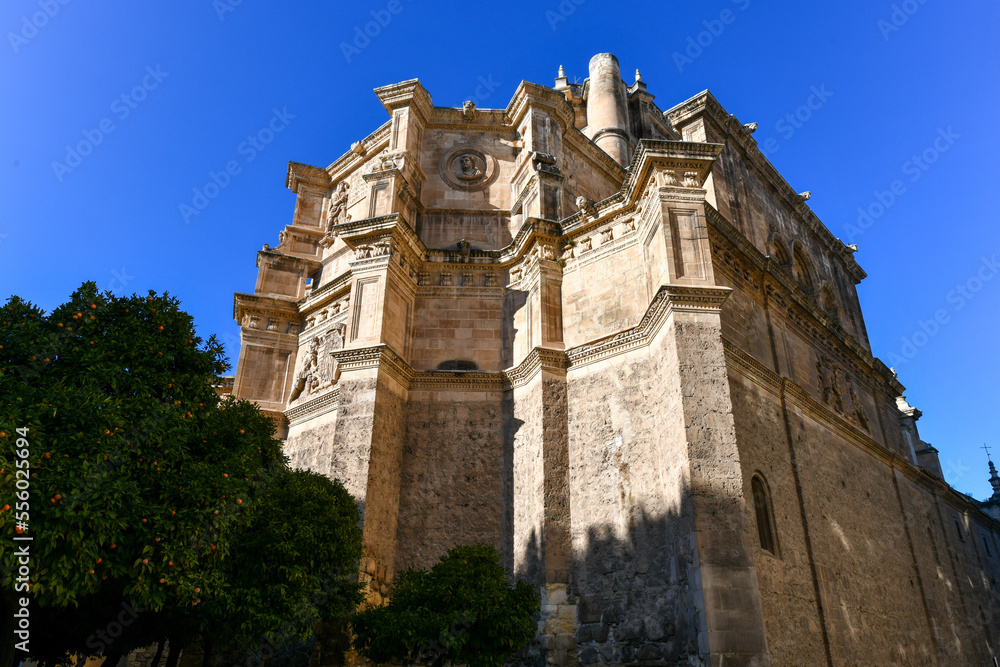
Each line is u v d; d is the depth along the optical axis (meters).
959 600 27.39
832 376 24.72
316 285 28.62
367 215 25.28
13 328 11.84
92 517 10.45
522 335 22.67
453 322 23.55
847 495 21.66
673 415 16.83
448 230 26.30
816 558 17.86
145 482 11.77
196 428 13.29
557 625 17.03
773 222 27.81
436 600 14.09
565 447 19.53
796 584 16.56
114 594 13.19
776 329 21.94
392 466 20.47
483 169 27.80
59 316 12.74
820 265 31.38
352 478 19.33
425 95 28.28
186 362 13.62
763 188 28.05
